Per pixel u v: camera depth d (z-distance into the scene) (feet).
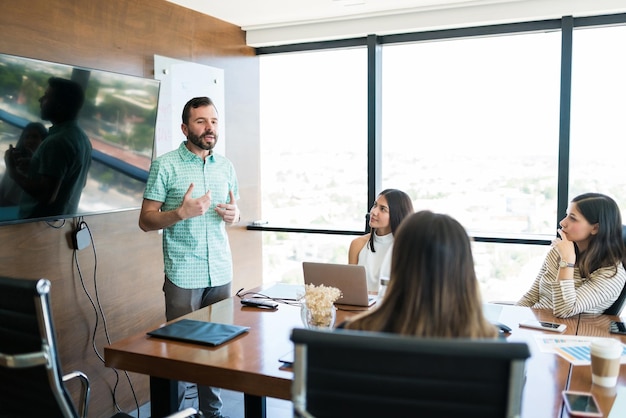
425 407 3.34
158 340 6.71
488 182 12.75
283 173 14.82
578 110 11.79
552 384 5.30
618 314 7.94
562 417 4.64
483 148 12.72
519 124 12.35
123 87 9.57
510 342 3.15
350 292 8.09
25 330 4.93
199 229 9.60
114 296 10.65
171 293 9.55
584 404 4.76
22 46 8.65
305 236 14.46
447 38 12.66
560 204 11.87
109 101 9.34
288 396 5.50
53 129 8.43
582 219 7.92
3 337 5.10
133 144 10.03
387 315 4.02
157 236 11.62
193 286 9.61
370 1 11.76
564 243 7.91
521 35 12.23
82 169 9.06
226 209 9.48
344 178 14.06
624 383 5.32
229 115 13.67
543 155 12.18
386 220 9.21
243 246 14.34
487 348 3.13
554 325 7.19
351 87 13.82
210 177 9.87
